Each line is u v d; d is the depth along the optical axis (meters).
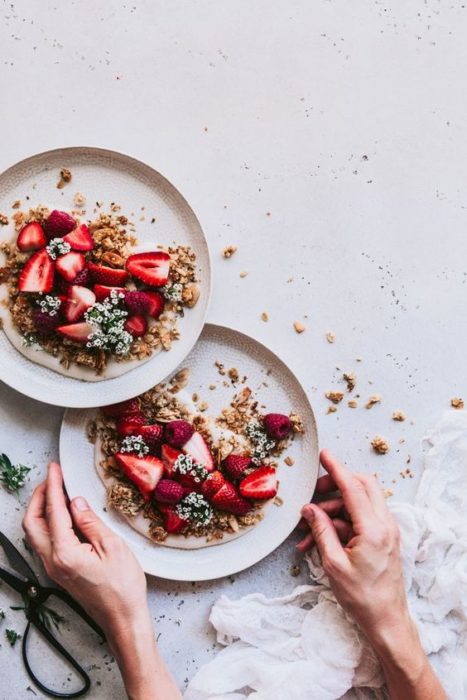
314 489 1.04
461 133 1.09
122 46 1.06
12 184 1.00
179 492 1.00
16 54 1.05
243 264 1.07
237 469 1.02
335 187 1.08
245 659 1.05
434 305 1.09
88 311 0.98
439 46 1.09
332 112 1.08
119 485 1.02
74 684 1.06
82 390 1.01
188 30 1.07
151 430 1.01
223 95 1.07
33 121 1.05
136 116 1.06
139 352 1.01
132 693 0.99
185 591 1.07
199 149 1.07
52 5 1.05
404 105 1.09
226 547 1.04
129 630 0.99
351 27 1.08
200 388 1.05
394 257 1.08
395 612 1.01
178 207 1.02
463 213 1.09
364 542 1.00
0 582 1.06
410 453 1.08
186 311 1.02
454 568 1.05
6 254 1.00
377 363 1.08
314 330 1.08
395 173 1.08
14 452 1.05
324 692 1.03
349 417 1.08
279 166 1.07
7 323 1.00
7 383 1.00
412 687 1.00
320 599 1.06
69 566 0.99
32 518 1.01
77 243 0.99
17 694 1.05
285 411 1.04
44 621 1.06
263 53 1.07
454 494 1.07
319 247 1.08
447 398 1.09
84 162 1.01
